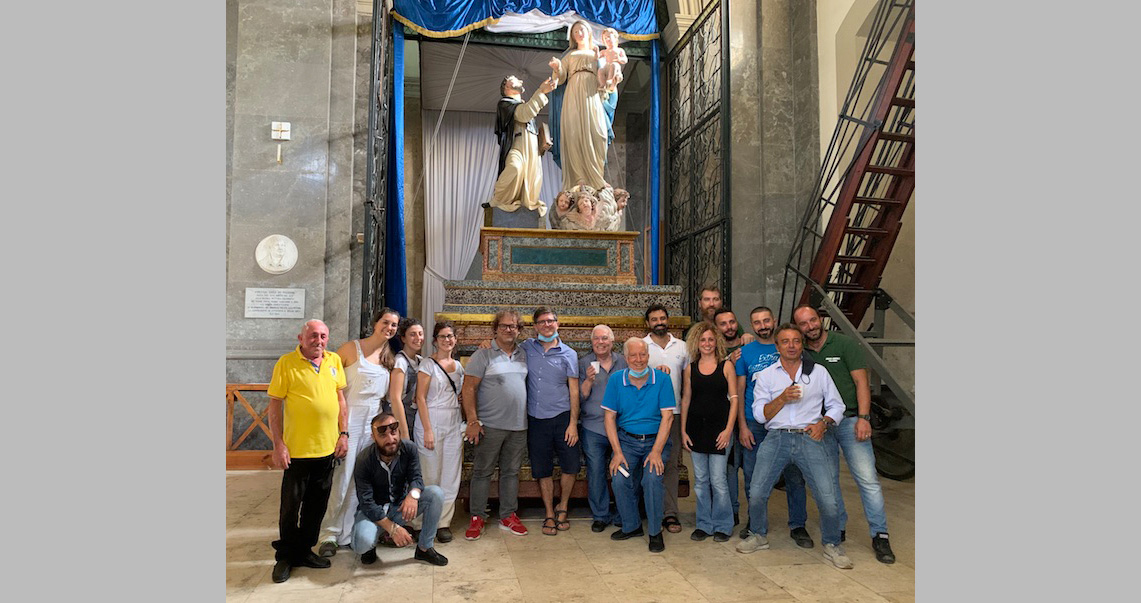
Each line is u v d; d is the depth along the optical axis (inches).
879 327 272.7
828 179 276.5
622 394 169.8
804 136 323.9
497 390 175.0
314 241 288.8
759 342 174.4
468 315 199.9
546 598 132.7
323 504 148.7
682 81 382.9
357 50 307.4
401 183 343.0
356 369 165.2
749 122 328.8
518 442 178.2
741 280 319.0
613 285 219.0
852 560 156.2
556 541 170.7
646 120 480.1
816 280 261.4
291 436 145.4
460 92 436.5
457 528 182.1
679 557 157.8
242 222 285.4
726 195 318.0
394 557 157.3
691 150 362.6
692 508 206.4
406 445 152.0
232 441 272.1
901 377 267.3
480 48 378.0
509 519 177.6
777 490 230.8
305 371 146.5
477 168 461.4
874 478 159.6
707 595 134.7
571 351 184.5
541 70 407.5
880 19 280.8
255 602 130.2
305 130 293.9
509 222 275.3
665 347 185.5
